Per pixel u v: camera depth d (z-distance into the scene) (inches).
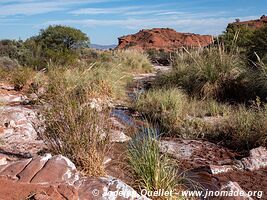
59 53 661.9
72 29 972.6
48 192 127.7
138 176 159.9
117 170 175.9
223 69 403.2
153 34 2603.3
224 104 352.5
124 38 2706.7
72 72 438.6
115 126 277.6
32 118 273.9
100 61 656.4
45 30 972.6
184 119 293.7
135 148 179.0
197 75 410.6
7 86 452.1
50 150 180.9
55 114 181.0
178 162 208.5
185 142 248.8
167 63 1066.7
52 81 336.5
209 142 251.0
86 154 162.2
